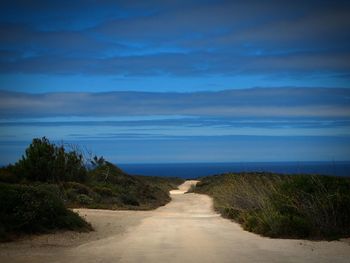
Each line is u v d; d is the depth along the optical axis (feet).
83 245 46.57
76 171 124.77
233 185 97.04
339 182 63.41
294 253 41.32
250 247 45.29
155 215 93.04
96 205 105.29
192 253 41.32
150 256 39.55
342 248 44.60
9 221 50.88
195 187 247.09
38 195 58.34
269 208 62.13
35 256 38.65
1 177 103.81
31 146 117.29
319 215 56.95
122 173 171.53
